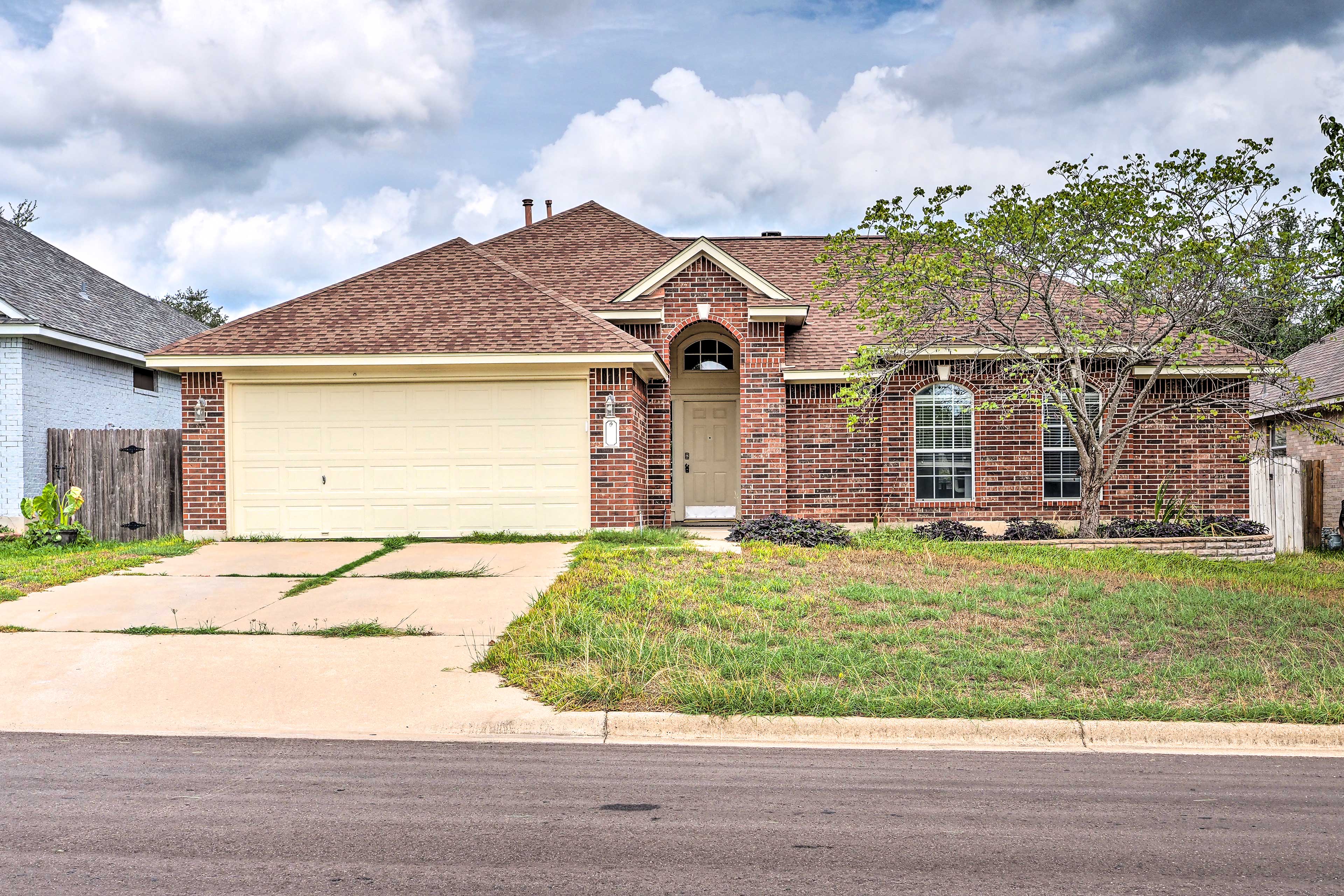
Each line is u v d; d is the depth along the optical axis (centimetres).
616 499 1561
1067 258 1463
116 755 613
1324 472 2233
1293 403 1653
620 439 1562
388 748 634
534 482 1565
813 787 558
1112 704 695
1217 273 1418
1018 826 496
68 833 477
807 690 711
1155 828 494
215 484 1558
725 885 420
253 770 583
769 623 912
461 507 1563
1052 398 1653
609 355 1541
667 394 1825
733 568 1197
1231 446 1831
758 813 512
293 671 795
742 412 1789
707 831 485
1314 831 492
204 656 835
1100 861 451
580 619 900
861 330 1686
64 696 733
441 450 1567
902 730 665
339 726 679
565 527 1562
